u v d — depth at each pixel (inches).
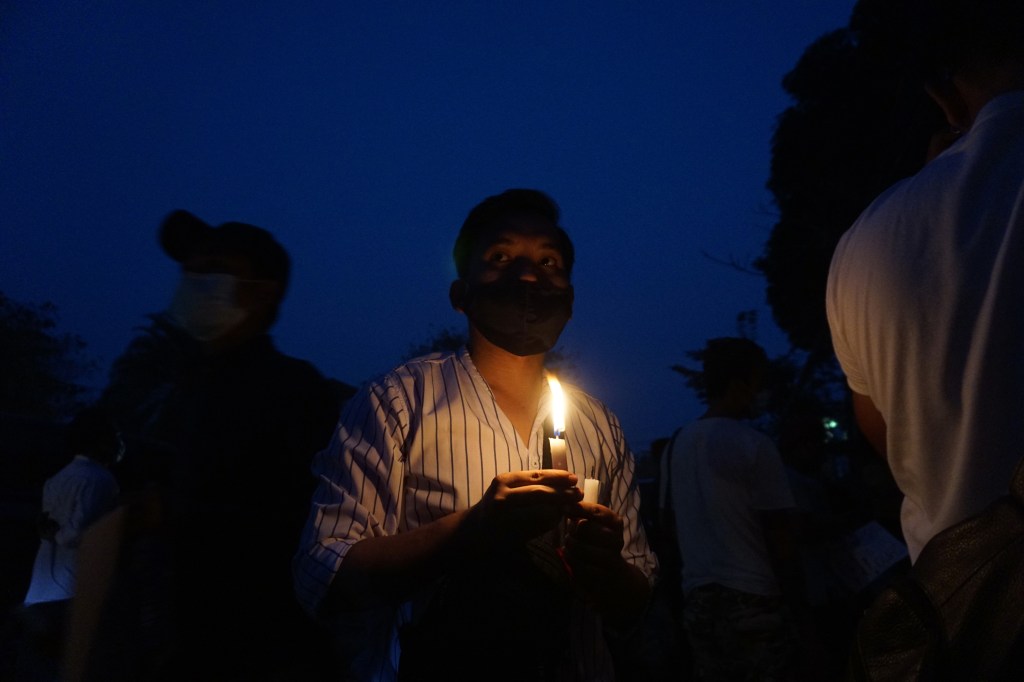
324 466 63.7
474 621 54.6
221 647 66.0
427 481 61.5
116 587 65.7
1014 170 46.0
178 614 65.9
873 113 815.7
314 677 67.5
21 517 121.6
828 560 147.3
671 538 145.4
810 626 120.8
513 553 56.2
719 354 134.9
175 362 74.2
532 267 64.7
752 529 124.0
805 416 173.6
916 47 53.1
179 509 67.6
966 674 37.7
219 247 74.5
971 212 46.5
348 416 64.2
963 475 44.8
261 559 68.1
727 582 123.2
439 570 54.4
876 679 40.4
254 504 69.2
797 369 818.8
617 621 61.6
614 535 55.9
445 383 64.4
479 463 61.4
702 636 126.0
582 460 66.1
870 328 50.5
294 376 73.3
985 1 48.5
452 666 54.3
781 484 124.3
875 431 55.9
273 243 77.0
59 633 81.3
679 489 132.7
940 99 53.3
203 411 71.0
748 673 121.4
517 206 68.7
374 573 55.2
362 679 62.5
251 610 67.2
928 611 39.0
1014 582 37.0
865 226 52.7
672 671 164.7
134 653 64.9
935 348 46.5
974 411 44.5
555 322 64.4
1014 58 48.9
